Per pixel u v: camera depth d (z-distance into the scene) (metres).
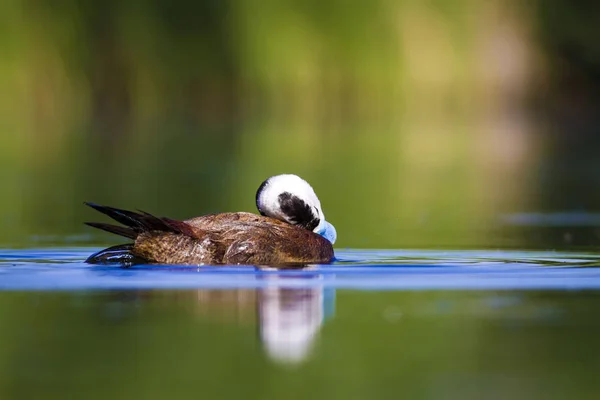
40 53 33.53
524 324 7.66
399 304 8.33
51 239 13.23
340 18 37.22
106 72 34.97
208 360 6.67
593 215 16.77
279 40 36.91
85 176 22.22
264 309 8.04
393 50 37.72
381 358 6.76
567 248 12.51
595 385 6.19
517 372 6.49
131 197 18.66
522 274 9.91
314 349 6.95
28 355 6.77
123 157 26.52
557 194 20.14
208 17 36.41
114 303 8.20
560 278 9.67
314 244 10.38
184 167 24.17
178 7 36.16
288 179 10.88
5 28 32.97
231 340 7.13
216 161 25.52
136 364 6.57
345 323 7.64
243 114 36.88
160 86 35.81
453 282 9.38
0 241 12.97
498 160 27.09
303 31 37.09
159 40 35.78
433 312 8.03
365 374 6.39
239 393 6.02
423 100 38.62
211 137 32.16
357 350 6.91
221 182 21.12
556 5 41.84
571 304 8.35
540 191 20.67
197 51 36.31
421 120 38.72
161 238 9.77
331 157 27.12
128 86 35.25
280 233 10.09
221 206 17.47
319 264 10.33
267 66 36.81
